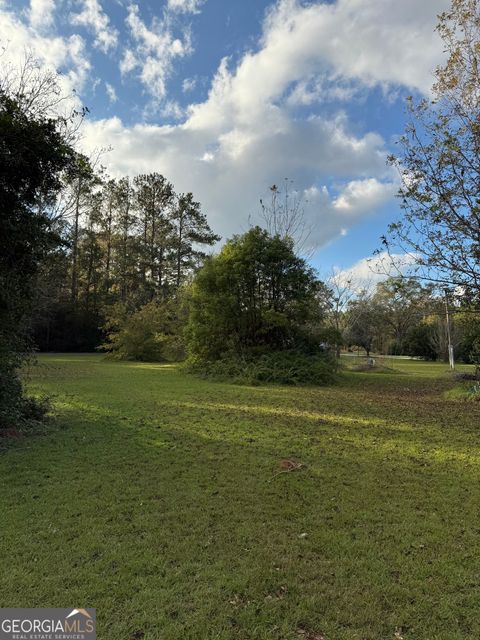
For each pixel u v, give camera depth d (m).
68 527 3.21
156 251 41.81
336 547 2.99
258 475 4.51
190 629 2.14
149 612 2.26
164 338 24.36
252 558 2.82
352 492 4.07
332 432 6.70
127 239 41.34
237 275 16.75
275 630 2.15
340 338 17.55
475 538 3.17
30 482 4.20
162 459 5.01
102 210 40.53
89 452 5.26
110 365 20.92
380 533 3.23
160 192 42.12
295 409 8.98
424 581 2.60
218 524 3.32
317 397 11.22
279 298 17.34
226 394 11.21
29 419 6.80
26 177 6.38
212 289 17.53
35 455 5.11
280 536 3.14
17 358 6.61
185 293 23.78
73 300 38.78
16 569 2.62
